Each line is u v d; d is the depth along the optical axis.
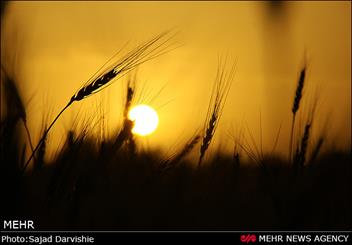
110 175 6.85
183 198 7.16
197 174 7.76
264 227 6.92
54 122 6.36
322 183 6.87
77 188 6.44
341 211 6.86
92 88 6.55
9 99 6.21
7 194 5.88
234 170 7.95
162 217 6.75
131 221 6.66
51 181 6.33
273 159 7.32
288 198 6.88
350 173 6.95
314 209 6.79
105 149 6.81
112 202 6.70
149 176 7.15
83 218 6.52
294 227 6.74
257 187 7.62
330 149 7.26
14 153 5.96
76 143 6.66
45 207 6.21
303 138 7.36
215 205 7.28
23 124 6.16
